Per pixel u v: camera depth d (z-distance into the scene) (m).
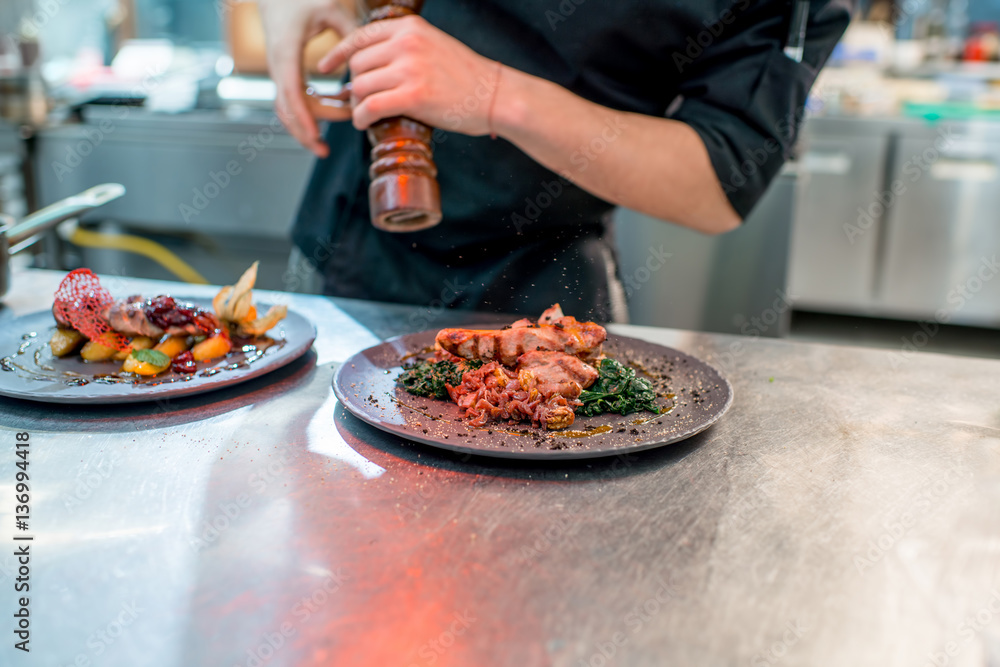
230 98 2.92
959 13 4.05
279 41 1.19
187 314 0.98
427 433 0.75
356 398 0.84
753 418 0.86
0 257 1.19
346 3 2.51
